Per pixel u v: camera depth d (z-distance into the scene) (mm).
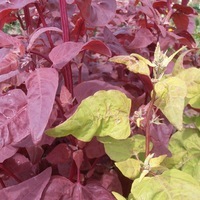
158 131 1078
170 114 759
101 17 1055
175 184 786
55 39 1266
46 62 1096
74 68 1279
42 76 786
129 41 1476
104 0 1077
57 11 1191
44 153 1161
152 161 818
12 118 834
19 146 941
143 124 859
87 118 786
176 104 758
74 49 852
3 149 943
